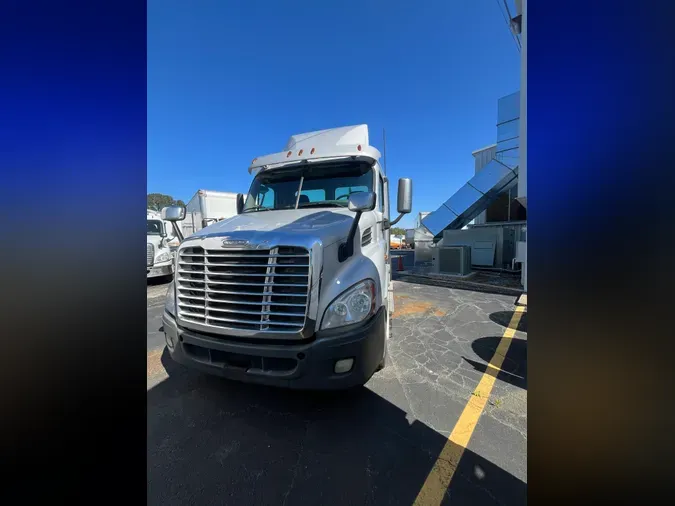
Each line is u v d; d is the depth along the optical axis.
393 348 3.63
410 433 2.09
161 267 8.61
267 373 1.99
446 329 4.36
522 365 3.15
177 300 2.35
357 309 2.02
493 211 13.56
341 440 2.03
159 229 9.10
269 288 2.01
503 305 5.83
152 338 4.20
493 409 2.37
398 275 10.10
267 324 1.99
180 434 2.11
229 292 2.11
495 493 1.58
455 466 1.78
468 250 9.75
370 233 2.81
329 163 3.46
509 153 10.83
